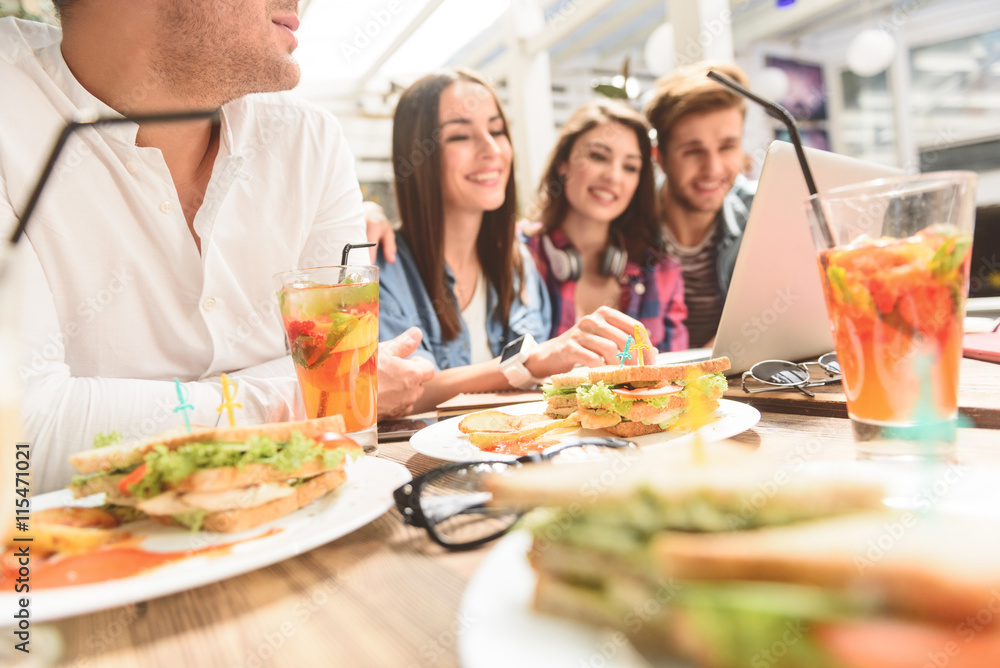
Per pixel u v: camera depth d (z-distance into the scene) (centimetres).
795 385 120
